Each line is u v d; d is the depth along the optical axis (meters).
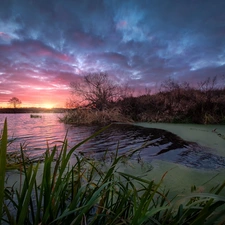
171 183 1.90
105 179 1.12
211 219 0.67
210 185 1.82
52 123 9.95
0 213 0.64
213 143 3.85
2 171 0.61
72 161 2.69
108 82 13.89
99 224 1.06
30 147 3.81
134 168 2.41
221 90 10.35
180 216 0.86
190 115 8.68
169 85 12.84
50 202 0.85
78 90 13.70
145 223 0.97
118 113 11.09
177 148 3.57
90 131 6.56
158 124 8.41
